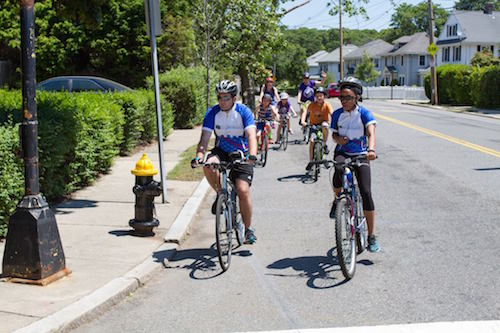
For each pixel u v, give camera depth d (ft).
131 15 92.02
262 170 41.14
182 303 17.16
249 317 16.05
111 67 95.61
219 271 20.07
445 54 234.58
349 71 321.32
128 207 28.40
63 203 29.14
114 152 37.73
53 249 18.22
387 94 201.67
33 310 15.75
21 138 17.93
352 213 19.29
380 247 22.48
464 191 32.48
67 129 29.37
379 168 40.60
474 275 19.16
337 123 20.53
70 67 93.91
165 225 25.32
